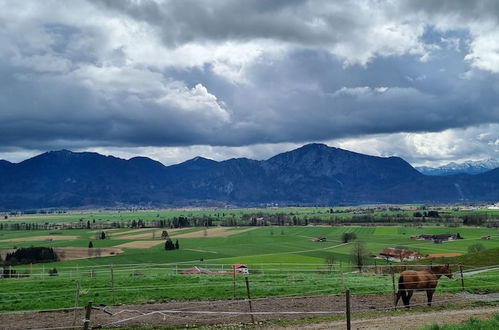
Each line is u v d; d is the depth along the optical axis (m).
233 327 28.70
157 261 148.12
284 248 181.88
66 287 42.56
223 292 39.72
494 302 36.38
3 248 181.88
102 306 34.53
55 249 178.12
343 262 135.88
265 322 29.88
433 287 34.59
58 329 27.97
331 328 27.83
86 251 173.25
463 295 39.44
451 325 25.95
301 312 31.97
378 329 27.38
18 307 34.31
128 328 28.52
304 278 48.91
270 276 50.72
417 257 137.00
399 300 36.78
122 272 72.38
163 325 29.09
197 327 28.78
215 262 138.25
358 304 35.28
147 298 37.50
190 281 45.84
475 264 74.00
